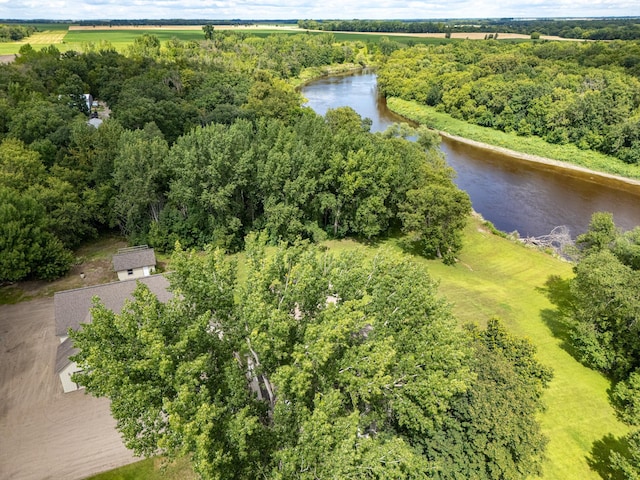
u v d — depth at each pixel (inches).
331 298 1626.5
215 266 1006.4
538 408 1155.9
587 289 1455.5
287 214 2223.2
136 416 785.6
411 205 2214.6
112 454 1127.6
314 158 2290.8
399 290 1082.1
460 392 994.7
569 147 4020.7
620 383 1307.8
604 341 1413.6
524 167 3777.1
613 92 3909.9
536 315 1785.2
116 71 4121.6
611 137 3722.9
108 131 2429.9
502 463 917.8
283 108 3737.7
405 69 6304.1
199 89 4074.8
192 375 763.4
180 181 2133.4
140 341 807.1
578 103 3981.3
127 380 742.5
